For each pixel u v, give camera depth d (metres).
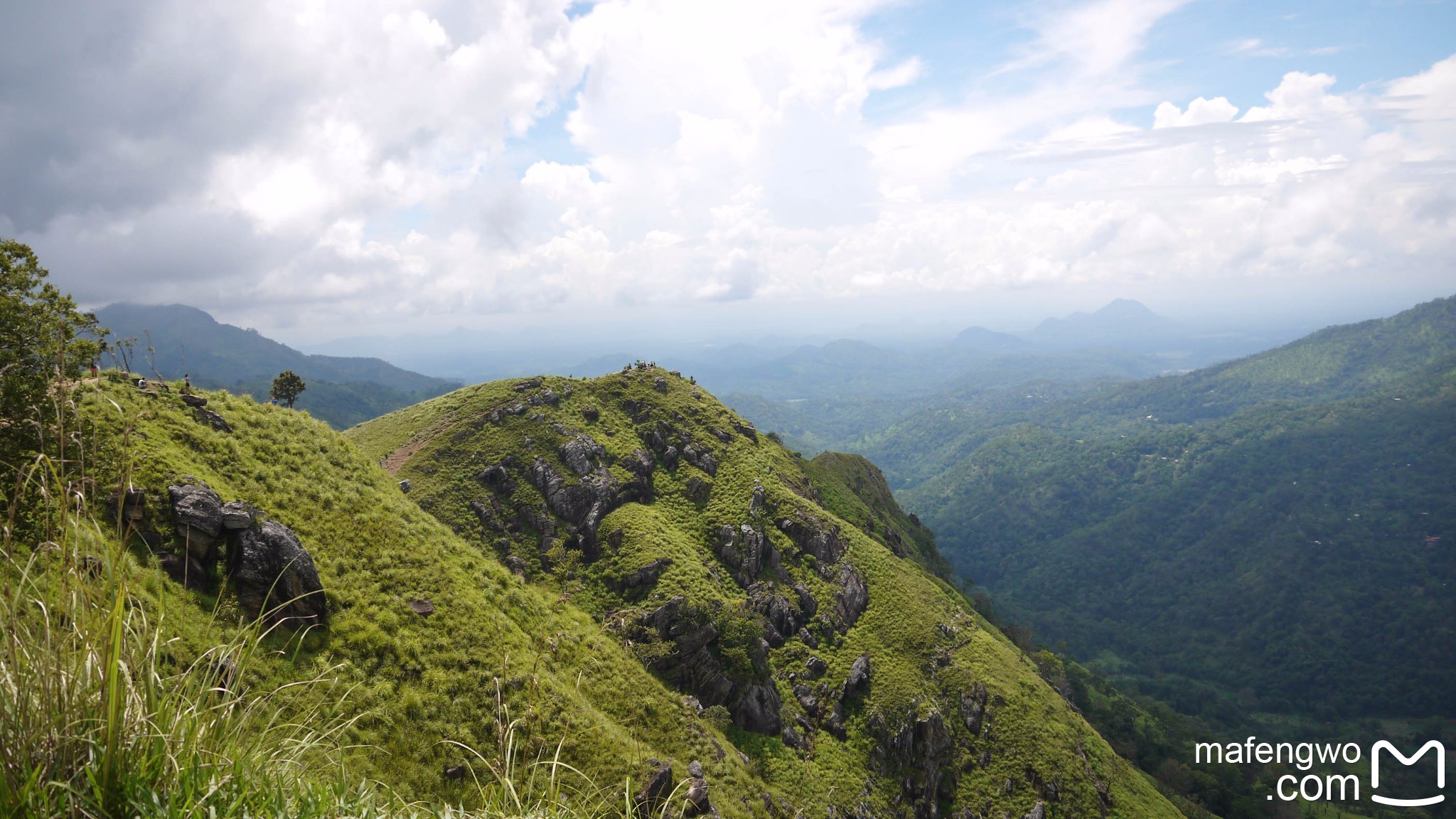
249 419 45.56
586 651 48.34
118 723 5.74
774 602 84.00
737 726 65.56
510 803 8.03
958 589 178.88
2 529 6.35
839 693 76.00
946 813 71.62
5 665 5.54
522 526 85.88
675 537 85.94
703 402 118.06
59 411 7.86
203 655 6.93
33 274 18.33
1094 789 77.81
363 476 48.59
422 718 30.56
